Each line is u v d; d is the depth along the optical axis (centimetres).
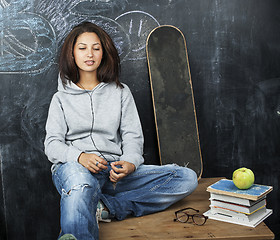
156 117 244
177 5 250
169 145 244
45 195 250
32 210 250
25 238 251
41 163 248
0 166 245
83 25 209
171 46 248
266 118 265
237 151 266
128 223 186
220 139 264
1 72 239
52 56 242
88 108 205
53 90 244
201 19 253
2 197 246
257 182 270
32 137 246
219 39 256
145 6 247
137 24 247
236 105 262
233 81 261
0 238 243
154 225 182
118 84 216
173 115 246
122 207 190
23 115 243
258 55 260
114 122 209
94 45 204
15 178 247
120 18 245
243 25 257
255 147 267
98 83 216
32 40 239
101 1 242
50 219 252
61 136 202
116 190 204
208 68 258
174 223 184
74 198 159
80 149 201
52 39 240
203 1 252
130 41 248
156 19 249
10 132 244
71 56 206
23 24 237
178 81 248
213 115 262
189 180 199
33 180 248
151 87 244
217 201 187
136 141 211
